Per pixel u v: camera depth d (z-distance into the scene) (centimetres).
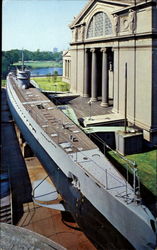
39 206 1125
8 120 2267
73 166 1098
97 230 926
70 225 998
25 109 1761
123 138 1518
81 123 1781
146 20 1598
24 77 2362
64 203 1107
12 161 1600
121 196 879
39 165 1557
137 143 1565
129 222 830
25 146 1667
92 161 1115
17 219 1035
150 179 1238
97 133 1588
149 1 1527
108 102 2241
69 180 1158
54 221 1021
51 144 1306
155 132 1658
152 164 1402
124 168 1359
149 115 1642
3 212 1075
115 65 1994
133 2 1698
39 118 1605
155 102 1638
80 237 923
